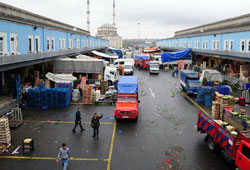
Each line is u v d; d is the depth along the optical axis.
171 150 12.48
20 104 19.91
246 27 28.97
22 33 21.56
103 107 20.38
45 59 24.12
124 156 11.81
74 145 12.96
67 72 28.55
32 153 11.99
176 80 35.97
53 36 30.16
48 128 15.37
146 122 16.77
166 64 52.19
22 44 21.62
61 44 33.72
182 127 15.84
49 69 30.33
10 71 23.92
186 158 11.63
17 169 10.55
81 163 11.12
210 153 12.17
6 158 11.48
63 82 22.08
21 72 24.72
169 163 11.16
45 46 27.39
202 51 37.56
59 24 38.50
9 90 21.80
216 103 16.98
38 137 13.95
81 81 26.05
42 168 10.65
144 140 13.71
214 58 41.31
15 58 17.08
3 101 18.66
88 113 18.64
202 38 44.44
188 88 24.80
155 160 11.44
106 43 93.88
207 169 10.65
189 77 25.80
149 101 22.81
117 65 47.19
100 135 14.34
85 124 16.16
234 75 30.64
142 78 38.03
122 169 10.64
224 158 11.38
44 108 19.72
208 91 21.42
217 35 37.47
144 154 12.03
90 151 12.30
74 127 14.78
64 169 9.98
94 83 27.25
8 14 21.56
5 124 12.41
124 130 15.20
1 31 18.06
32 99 19.98
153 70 43.09
